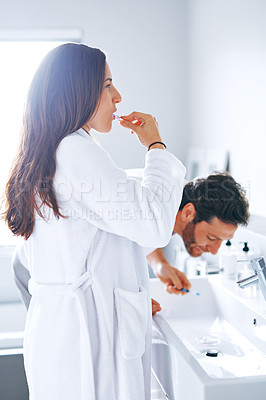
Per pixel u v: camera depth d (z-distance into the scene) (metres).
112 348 1.31
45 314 1.30
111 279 1.31
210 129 2.59
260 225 1.86
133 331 1.32
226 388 1.13
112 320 1.30
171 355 1.39
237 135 2.20
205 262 2.08
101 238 1.30
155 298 1.90
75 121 1.25
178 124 3.10
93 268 1.29
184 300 1.92
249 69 2.04
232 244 2.04
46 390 1.30
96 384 1.30
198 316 1.91
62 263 1.29
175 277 1.85
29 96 1.27
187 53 2.98
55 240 1.28
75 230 1.27
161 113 3.09
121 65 3.04
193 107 2.90
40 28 2.97
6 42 3.02
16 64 3.17
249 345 1.58
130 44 3.03
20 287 1.81
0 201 1.42
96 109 1.30
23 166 1.29
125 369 1.31
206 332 1.74
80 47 1.28
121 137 3.08
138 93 3.07
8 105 3.19
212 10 2.48
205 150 2.63
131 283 1.34
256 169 2.00
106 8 3.00
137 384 1.33
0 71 3.16
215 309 1.91
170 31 3.04
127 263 1.34
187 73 3.00
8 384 2.17
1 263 3.10
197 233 1.76
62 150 1.23
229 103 2.29
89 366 1.27
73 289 1.27
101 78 1.27
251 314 1.58
